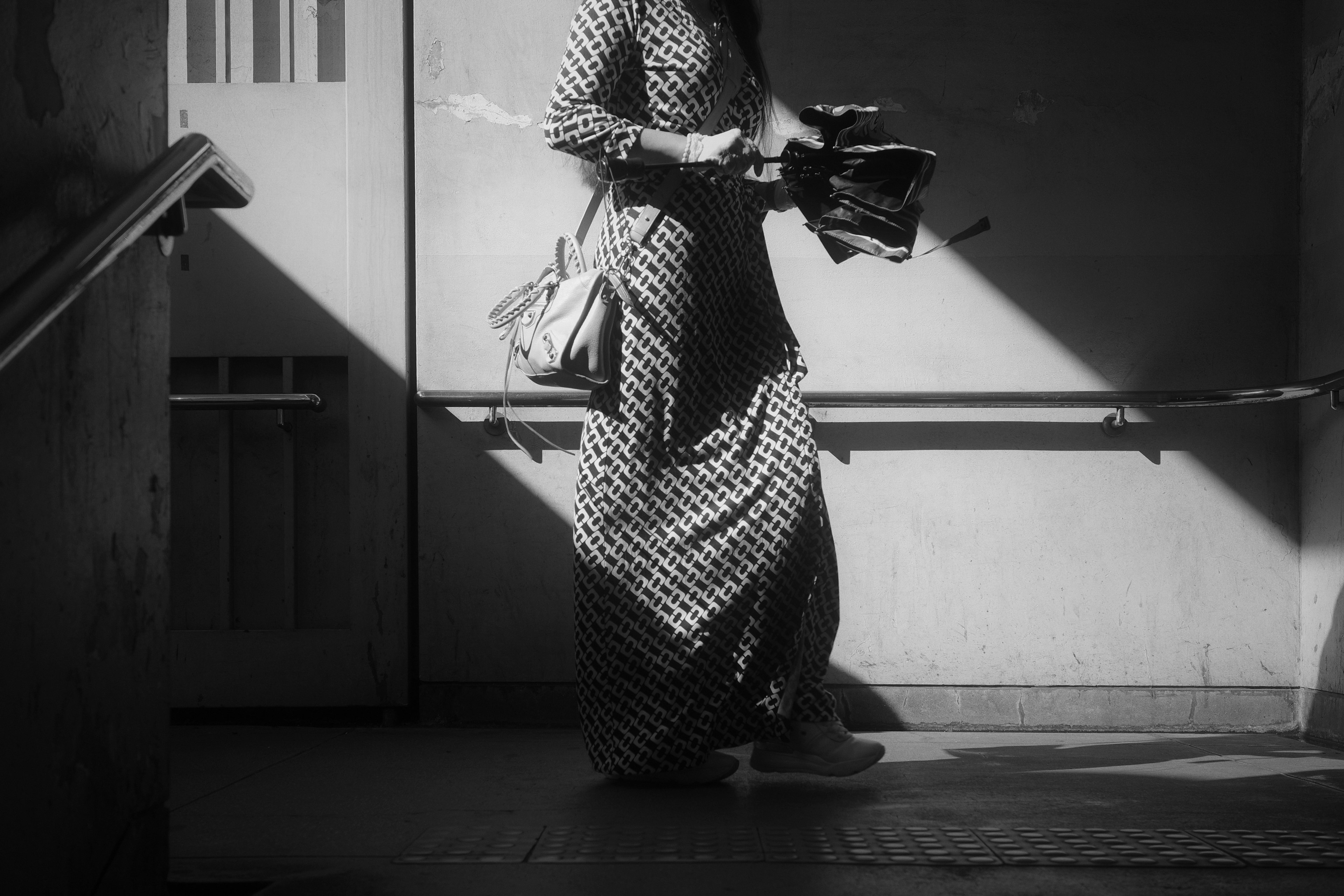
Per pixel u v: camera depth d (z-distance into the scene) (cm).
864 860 163
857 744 214
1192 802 204
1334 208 290
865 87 310
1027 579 307
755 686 215
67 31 129
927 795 211
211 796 215
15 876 117
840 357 309
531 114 313
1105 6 311
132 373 144
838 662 307
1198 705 304
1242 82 311
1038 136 311
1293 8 311
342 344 312
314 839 179
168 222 147
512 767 245
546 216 312
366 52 312
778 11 311
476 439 310
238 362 317
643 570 213
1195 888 150
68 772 127
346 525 315
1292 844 172
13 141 118
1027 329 310
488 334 312
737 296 218
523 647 308
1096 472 308
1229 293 310
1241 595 305
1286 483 306
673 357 211
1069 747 275
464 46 314
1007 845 171
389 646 309
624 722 215
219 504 314
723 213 213
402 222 312
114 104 141
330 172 313
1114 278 310
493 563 309
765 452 213
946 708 305
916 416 309
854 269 310
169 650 153
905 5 311
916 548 308
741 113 219
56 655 125
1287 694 303
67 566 127
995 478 308
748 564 212
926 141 311
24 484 119
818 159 199
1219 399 288
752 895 146
